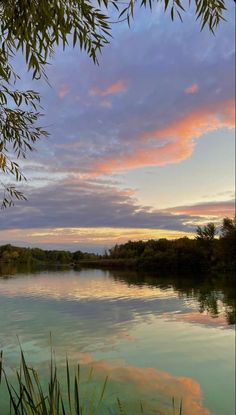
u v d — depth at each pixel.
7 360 12.31
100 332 18.84
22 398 2.90
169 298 34.38
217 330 20.38
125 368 13.27
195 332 19.86
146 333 19.33
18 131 5.07
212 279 58.78
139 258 98.44
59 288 40.88
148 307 28.64
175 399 10.66
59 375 11.47
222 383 12.20
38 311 23.16
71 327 19.39
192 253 78.50
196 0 2.85
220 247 68.69
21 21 2.82
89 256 134.00
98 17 3.06
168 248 91.31
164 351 15.83
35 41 2.95
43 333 17.08
